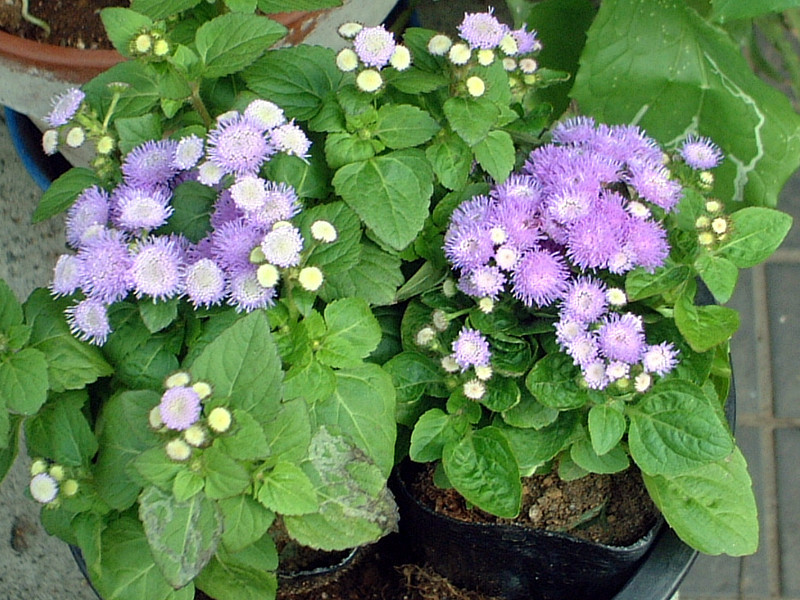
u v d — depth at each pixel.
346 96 0.24
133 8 0.25
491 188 0.26
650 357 0.24
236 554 0.24
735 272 0.25
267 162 0.24
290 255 0.22
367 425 0.25
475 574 0.29
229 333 0.21
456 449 0.25
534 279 0.24
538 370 0.25
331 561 0.29
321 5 0.27
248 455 0.20
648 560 0.27
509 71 0.28
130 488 0.22
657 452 0.25
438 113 0.26
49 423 0.24
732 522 0.25
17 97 0.33
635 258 0.24
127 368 0.24
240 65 0.25
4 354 0.24
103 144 0.25
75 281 0.23
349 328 0.24
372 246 0.25
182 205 0.24
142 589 0.23
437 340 0.26
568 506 0.28
